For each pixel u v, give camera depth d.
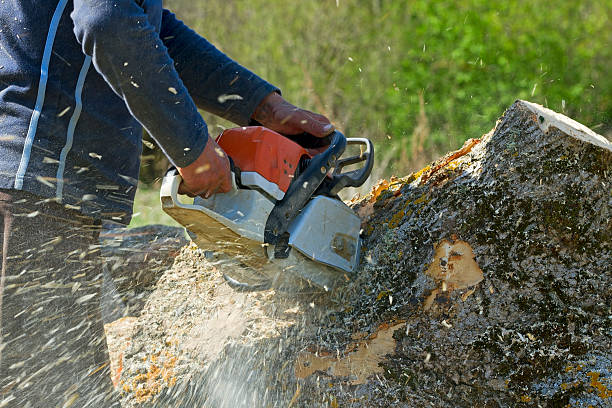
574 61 11.62
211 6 13.74
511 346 3.18
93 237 3.20
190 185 3.02
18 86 2.74
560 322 3.19
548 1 12.70
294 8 13.10
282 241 3.41
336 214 3.66
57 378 2.91
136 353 4.19
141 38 2.60
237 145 3.36
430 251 3.54
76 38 2.76
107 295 4.93
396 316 3.48
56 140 2.81
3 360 2.76
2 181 2.70
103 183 3.06
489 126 10.42
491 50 11.79
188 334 4.18
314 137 3.87
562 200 3.26
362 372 3.43
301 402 3.51
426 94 11.23
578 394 3.04
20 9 2.71
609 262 3.23
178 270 4.97
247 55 12.85
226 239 3.30
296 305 3.98
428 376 3.29
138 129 3.20
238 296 4.36
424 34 12.34
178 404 3.77
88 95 2.89
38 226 2.82
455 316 3.32
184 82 3.74
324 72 12.11
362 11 12.91
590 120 10.49
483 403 3.18
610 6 12.60
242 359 3.75
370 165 3.88
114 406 3.31
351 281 3.80
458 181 3.60
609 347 3.12
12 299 2.77
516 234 3.32
